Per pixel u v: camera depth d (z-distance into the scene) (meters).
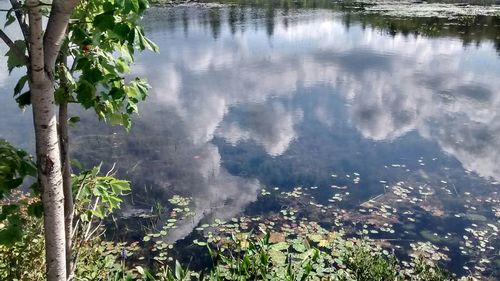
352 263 4.36
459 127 9.55
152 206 6.21
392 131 9.30
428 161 7.86
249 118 9.98
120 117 2.75
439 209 6.28
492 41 18.81
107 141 8.22
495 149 8.39
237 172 7.39
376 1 33.47
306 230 5.69
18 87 2.26
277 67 14.88
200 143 8.47
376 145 8.54
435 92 12.12
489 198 6.60
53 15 1.84
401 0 33.94
